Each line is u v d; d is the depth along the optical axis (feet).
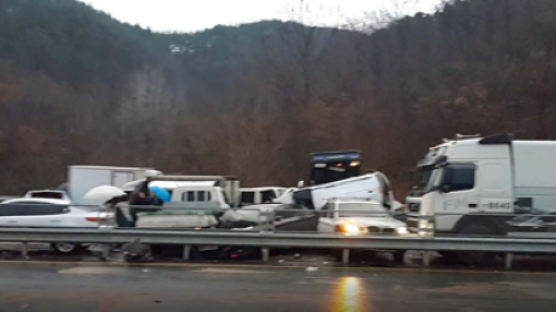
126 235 49.47
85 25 242.99
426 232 49.19
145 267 45.60
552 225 49.21
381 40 177.17
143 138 180.45
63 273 41.96
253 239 49.19
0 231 49.24
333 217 51.34
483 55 159.63
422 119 143.84
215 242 49.19
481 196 52.31
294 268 46.21
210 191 66.59
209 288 36.65
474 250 48.21
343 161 101.19
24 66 228.22
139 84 214.07
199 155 155.94
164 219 50.98
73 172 95.50
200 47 232.53
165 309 30.66
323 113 153.79
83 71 227.81
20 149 183.01
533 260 52.90
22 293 34.35
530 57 148.66
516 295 35.78
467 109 139.33
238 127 155.22
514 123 133.59
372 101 156.56
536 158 54.75
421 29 176.86
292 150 147.13
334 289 36.78
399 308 31.55
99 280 39.17
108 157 175.83
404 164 139.03
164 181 81.71
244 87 175.52
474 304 32.94
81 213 55.16
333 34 179.22
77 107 206.28
